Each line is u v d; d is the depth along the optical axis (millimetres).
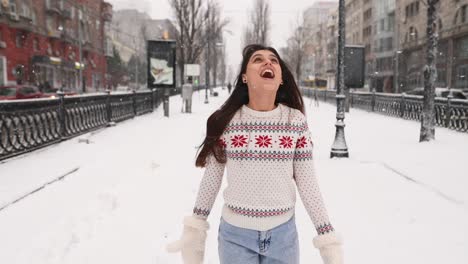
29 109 8359
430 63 10445
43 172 6598
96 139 10820
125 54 96188
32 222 4383
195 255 2016
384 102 22047
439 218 4730
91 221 4543
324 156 8742
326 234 1878
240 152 1888
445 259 3705
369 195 5715
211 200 2062
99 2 63625
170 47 18562
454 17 43250
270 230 1887
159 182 6371
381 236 4266
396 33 59938
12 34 38406
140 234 4262
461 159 8039
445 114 14695
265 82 1869
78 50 54844
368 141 11039
